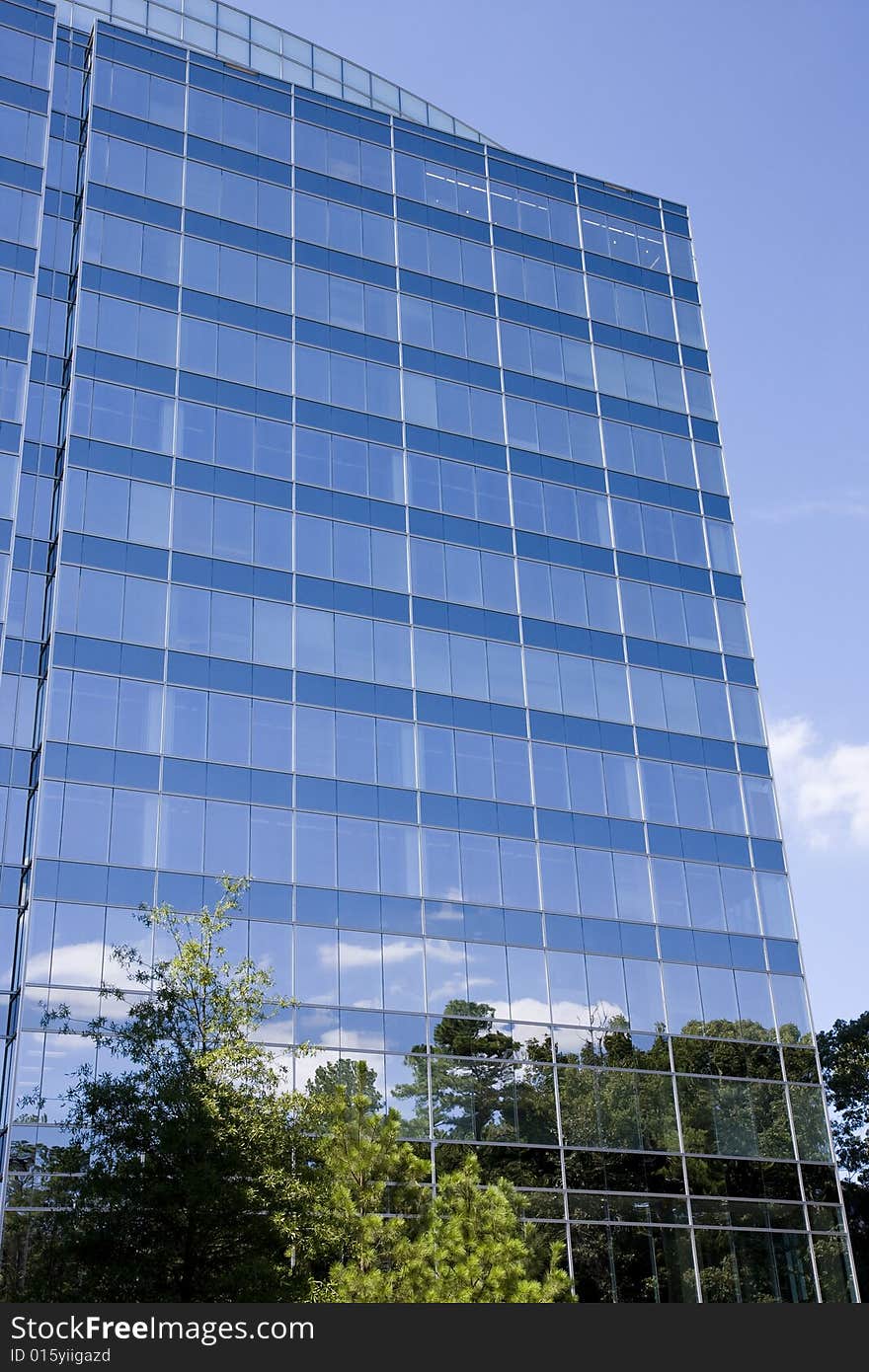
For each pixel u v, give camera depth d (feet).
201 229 172.65
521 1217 137.18
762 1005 160.86
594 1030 150.41
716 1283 142.41
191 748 144.77
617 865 161.68
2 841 135.64
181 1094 92.68
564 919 155.53
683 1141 148.56
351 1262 89.30
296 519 162.30
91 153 169.27
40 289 162.40
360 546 164.86
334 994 139.74
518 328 189.78
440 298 185.68
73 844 135.03
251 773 146.72
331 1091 134.41
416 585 166.09
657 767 170.09
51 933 130.21
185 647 149.38
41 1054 124.57
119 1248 87.71
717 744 175.52
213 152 178.09
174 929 121.70
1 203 160.04
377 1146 95.30
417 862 150.71
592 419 189.06
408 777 154.81
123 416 157.48
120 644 146.20
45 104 169.17
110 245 165.48
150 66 178.40
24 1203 117.70
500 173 199.52
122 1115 93.30
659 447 192.34
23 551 149.48
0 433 148.25
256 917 139.85
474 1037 144.25
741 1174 149.38
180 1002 101.45
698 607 183.83
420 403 177.27
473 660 165.27
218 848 141.49
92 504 151.43
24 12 172.96
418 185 191.72
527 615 171.42
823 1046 217.56
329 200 183.73
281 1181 90.68
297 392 169.58
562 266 197.88
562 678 169.78
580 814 162.50
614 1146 144.97
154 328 163.94
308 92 188.96
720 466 196.03
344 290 179.01
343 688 156.04
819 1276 147.33
